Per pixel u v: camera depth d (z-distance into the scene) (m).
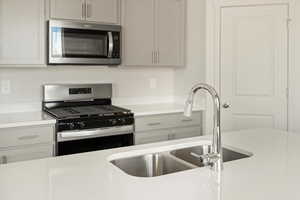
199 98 3.65
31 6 2.83
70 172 1.45
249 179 1.34
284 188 1.24
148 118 3.25
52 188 1.25
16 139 2.57
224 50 3.51
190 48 3.74
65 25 2.96
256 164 1.55
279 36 3.35
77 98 3.39
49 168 1.50
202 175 1.39
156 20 3.51
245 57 3.47
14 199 1.14
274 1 3.33
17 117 2.81
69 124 2.79
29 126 2.62
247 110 3.50
